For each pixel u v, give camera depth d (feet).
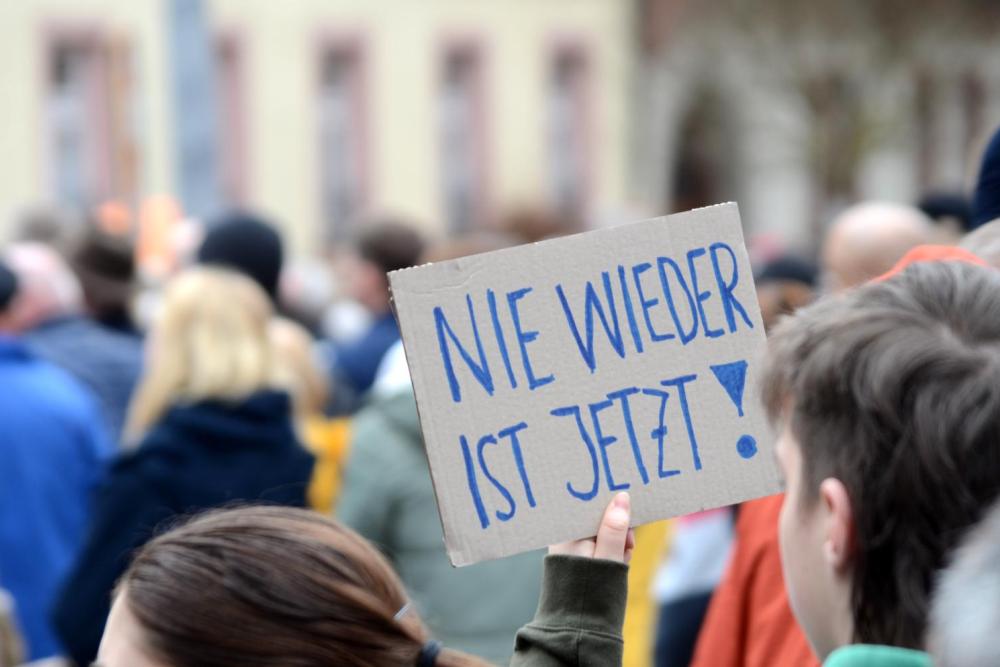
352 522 32.58
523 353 15.37
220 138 176.04
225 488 30.48
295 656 13.03
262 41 177.68
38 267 44.47
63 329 44.52
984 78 197.77
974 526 12.10
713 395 15.60
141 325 48.14
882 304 13.23
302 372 39.37
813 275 52.03
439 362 15.25
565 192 202.08
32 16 160.86
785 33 184.44
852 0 184.44
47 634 38.14
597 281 15.56
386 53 186.29
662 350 15.57
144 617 13.20
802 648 20.56
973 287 13.23
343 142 185.37
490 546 15.11
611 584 14.94
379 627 13.47
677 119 201.98
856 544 12.83
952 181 204.44
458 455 15.17
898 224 33.53
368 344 49.65
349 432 36.01
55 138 165.07
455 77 193.77
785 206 202.18
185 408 30.76
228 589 13.19
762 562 21.26
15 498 37.86
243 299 32.12
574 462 15.33
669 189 203.10
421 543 32.48
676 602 33.04
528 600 32.48
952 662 9.48
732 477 15.51
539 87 197.47
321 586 13.35
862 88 186.19
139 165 127.85
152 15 166.20
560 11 198.29
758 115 194.29
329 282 98.07
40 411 38.45
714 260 15.75
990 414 12.39
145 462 30.40
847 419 12.84
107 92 165.99
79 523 38.96
